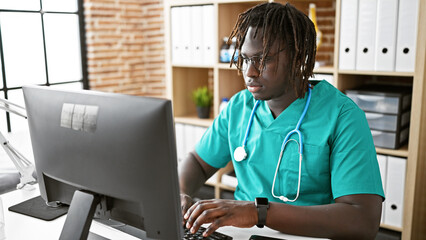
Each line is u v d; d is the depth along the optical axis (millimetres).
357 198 1118
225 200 1108
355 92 2219
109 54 3500
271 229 1120
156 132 797
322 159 1217
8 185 1589
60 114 938
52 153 984
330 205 1116
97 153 885
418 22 1949
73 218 935
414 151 2051
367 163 1146
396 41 2041
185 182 1421
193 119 2902
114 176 872
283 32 1157
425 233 2320
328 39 2693
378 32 2084
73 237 919
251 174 1329
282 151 1259
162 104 786
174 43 2865
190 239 1025
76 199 944
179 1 2760
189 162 1483
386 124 2141
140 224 901
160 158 806
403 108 2127
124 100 837
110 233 1095
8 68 2984
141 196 851
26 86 1028
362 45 2145
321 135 1222
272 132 1286
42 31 3150
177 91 2998
